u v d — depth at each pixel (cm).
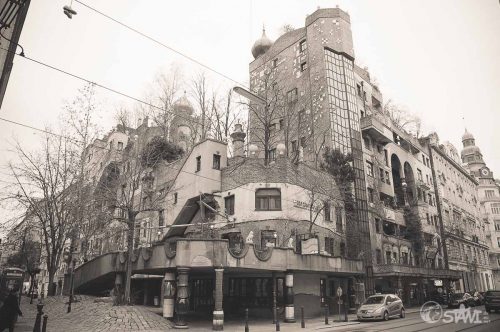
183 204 3362
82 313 2311
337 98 4150
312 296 2786
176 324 2003
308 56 4422
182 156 3734
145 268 2348
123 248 3750
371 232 3800
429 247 4791
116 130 4481
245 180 3084
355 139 4106
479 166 9338
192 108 4369
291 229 2912
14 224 3033
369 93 4847
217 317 1989
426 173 5638
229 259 2133
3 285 3881
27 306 3244
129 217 2836
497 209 8500
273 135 4200
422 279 4228
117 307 2278
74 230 3325
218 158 3350
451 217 5981
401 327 1858
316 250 2748
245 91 2064
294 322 2338
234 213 3061
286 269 2372
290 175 3084
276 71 4766
